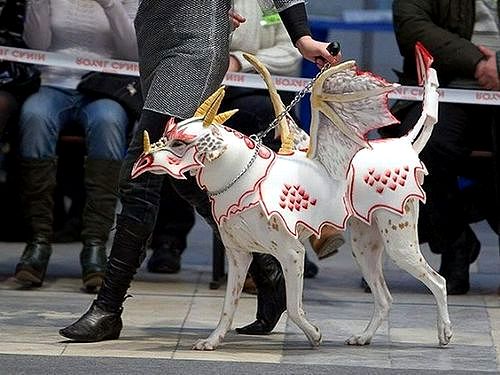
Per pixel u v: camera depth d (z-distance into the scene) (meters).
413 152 9.23
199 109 8.86
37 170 11.71
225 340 9.68
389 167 9.08
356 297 11.66
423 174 9.19
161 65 9.27
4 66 11.90
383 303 9.62
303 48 9.33
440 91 11.70
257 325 9.89
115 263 9.48
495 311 11.09
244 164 8.85
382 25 17.62
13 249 13.82
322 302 11.38
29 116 11.72
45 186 11.73
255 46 11.92
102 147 11.67
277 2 9.42
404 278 12.69
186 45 9.24
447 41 11.88
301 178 8.91
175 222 12.83
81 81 12.02
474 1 12.07
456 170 11.86
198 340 9.58
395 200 9.06
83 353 9.13
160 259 12.68
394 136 12.04
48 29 12.09
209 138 8.73
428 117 9.35
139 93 11.99
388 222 9.11
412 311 11.00
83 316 9.56
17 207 14.08
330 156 8.94
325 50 9.21
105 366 8.73
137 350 9.27
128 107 11.95
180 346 9.45
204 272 12.86
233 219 8.89
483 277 12.91
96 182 11.69
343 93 8.80
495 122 11.77
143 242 9.48
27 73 11.94
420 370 8.79
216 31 9.27
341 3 19.36
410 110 11.93
